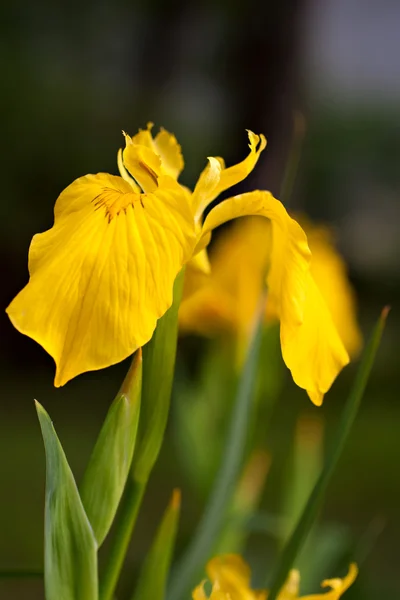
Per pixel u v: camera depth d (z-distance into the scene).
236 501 0.78
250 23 2.94
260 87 2.91
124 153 0.61
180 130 3.26
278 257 0.63
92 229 0.59
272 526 0.80
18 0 3.36
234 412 0.69
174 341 0.61
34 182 3.35
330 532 0.82
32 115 3.35
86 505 0.60
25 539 1.96
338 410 3.16
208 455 0.80
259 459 0.79
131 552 1.78
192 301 0.81
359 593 0.79
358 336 0.92
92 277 0.58
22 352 3.46
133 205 0.60
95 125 3.44
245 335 0.80
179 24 3.30
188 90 3.36
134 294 0.58
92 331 0.58
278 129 2.87
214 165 0.62
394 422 3.02
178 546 0.86
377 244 3.96
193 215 0.60
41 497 2.25
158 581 0.64
